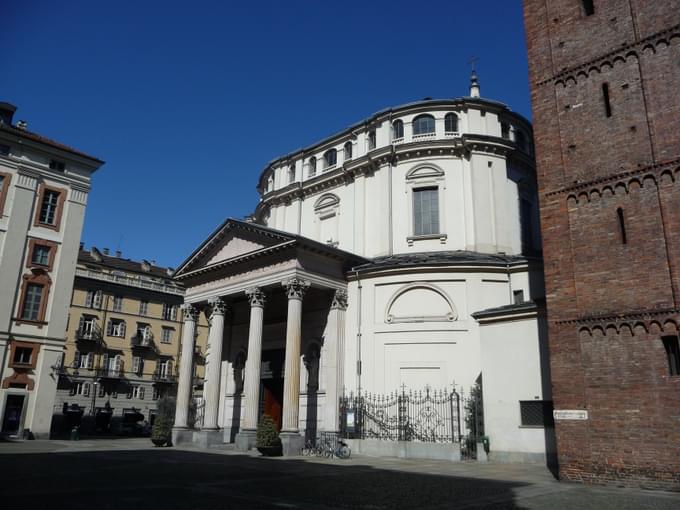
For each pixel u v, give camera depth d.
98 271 66.25
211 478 17.30
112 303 64.00
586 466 17.41
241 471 19.58
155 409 64.69
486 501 13.42
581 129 20.27
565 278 19.31
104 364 61.94
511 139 37.44
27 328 37.53
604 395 17.61
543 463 22.50
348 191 38.34
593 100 20.23
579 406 18.02
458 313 29.36
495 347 24.91
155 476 17.48
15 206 38.41
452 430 26.02
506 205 34.97
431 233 34.88
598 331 18.17
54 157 40.97
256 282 32.16
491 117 36.59
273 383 35.59
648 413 16.67
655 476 16.16
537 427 23.00
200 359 70.56
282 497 13.59
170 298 69.19
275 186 43.69
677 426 16.11
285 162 43.31
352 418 29.19
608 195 19.05
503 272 29.91
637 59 19.50
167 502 12.34
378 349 30.39
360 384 30.39
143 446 33.09
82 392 59.75
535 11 22.77
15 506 11.29
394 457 26.61
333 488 15.41
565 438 18.03
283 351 35.25
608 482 16.89
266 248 31.02
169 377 66.31
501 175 35.22
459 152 35.47
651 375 16.88
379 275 31.44
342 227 38.00
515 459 23.25
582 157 19.97
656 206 17.94
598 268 18.66
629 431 16.91
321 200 39.84
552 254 19.84
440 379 28.70
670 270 17.17
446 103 36.28
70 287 40.00
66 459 23.03
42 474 17.34
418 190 35.88
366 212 36.91
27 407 36.69
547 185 20.61
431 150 35.53
